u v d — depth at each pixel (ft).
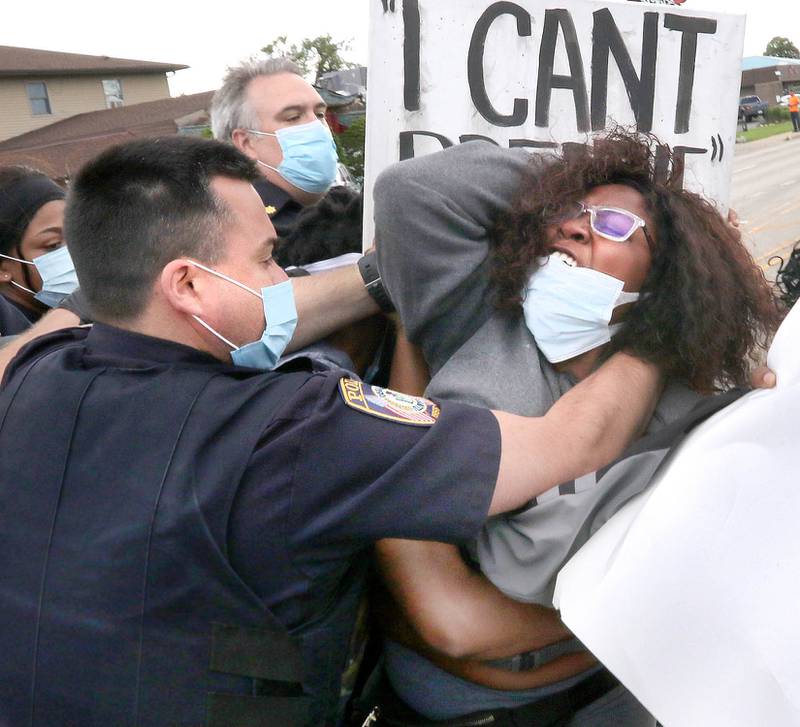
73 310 6.08
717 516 3.30
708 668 3.22
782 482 3.33
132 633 3.25
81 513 3.36
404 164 4.22
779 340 3.70
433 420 3.57
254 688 3.36
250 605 3.31
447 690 4.32
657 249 4.05
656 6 5.68
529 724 4.31
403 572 4.12
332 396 3.48
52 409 3.53
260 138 7.80
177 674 3.26
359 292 4.69
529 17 5.57
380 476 3.38
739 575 3.25
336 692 3.80
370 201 5.65
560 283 4.09
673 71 5.79
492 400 4.06
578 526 3.65
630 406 3.92
